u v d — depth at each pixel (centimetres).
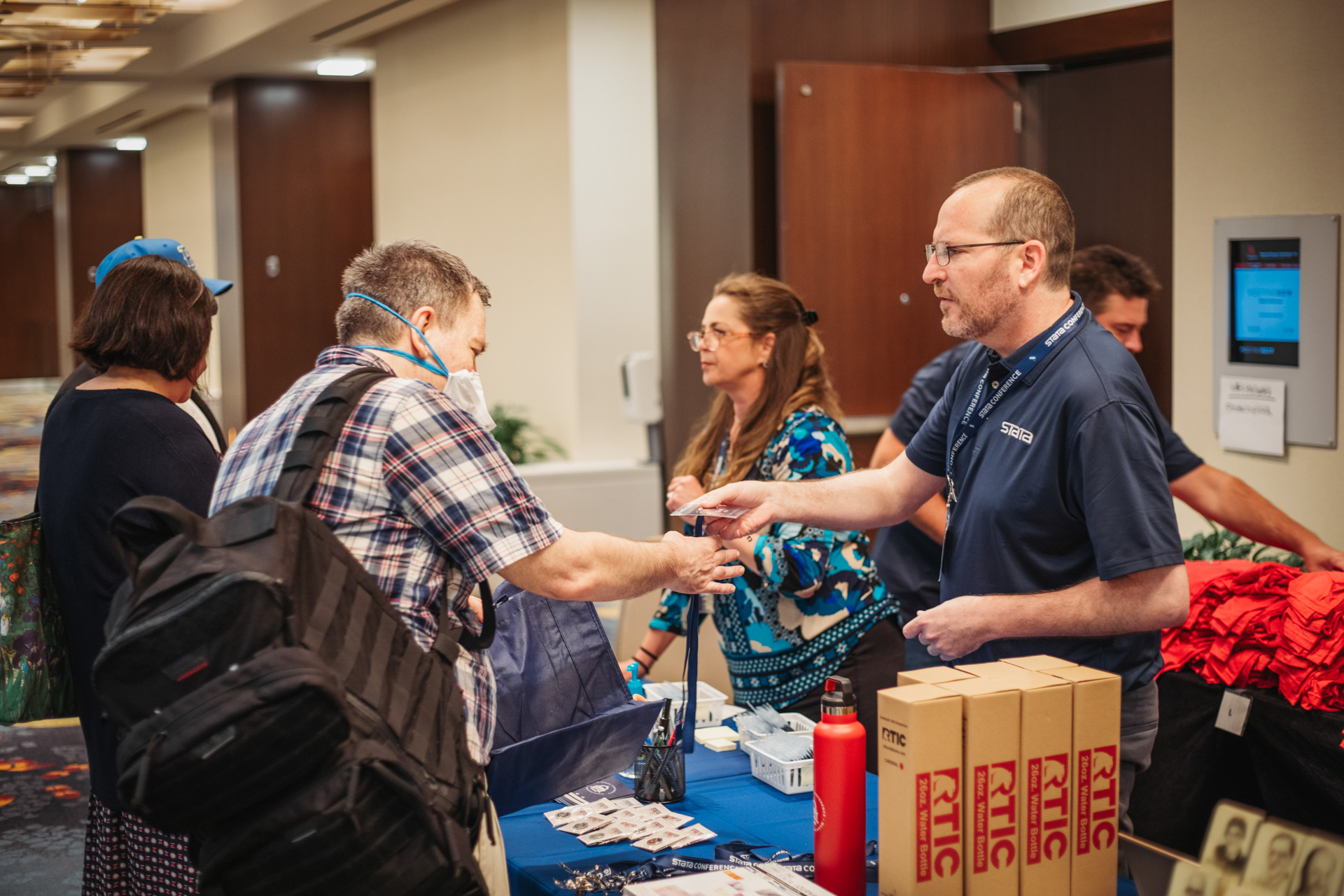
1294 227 328
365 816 126
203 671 123
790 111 569
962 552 197
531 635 188
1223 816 164
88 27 886
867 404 590
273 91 1038
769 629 245
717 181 628
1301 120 326
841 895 154
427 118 877
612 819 188
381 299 168
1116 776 152
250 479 153
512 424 725
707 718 239
